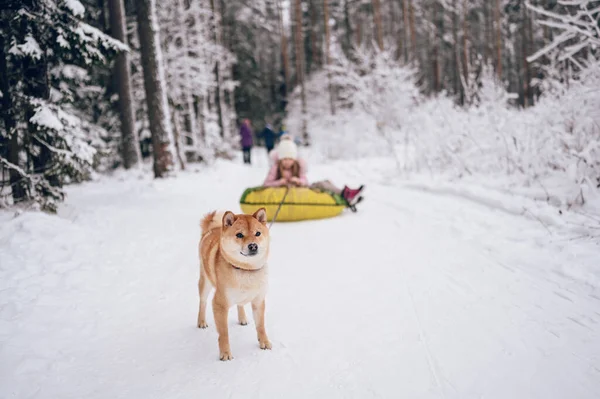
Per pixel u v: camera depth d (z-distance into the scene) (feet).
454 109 32.27
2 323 10.89
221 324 9.64
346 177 37.65
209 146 57.77
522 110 26.40
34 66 20.93
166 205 26.25
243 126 58.34
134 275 15.01
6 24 19.72
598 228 14.51
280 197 22.30
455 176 27.09
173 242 18.92
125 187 31.81
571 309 10.62
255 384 8.54
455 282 12.98
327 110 83.20
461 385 8.11
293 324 11.13
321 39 103.14
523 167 22.17
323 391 8.19
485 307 11.19
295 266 15.60
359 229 20.15
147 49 33.94
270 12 110.32
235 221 9.61
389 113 49.75
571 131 20.51
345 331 10.56
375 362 9.09
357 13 91.15
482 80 30.45
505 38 89.56
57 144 20.95
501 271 13.39
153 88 34.37
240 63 97.91
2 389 8.41
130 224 21.44
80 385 8.64
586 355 8.73
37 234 16.88
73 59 22.29
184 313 12.17
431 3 87.25
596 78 19.62
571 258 13.20
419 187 27.86
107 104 44.47
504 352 9.10
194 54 51.93
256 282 9.64
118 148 45.29
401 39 79.46
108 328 11.19
